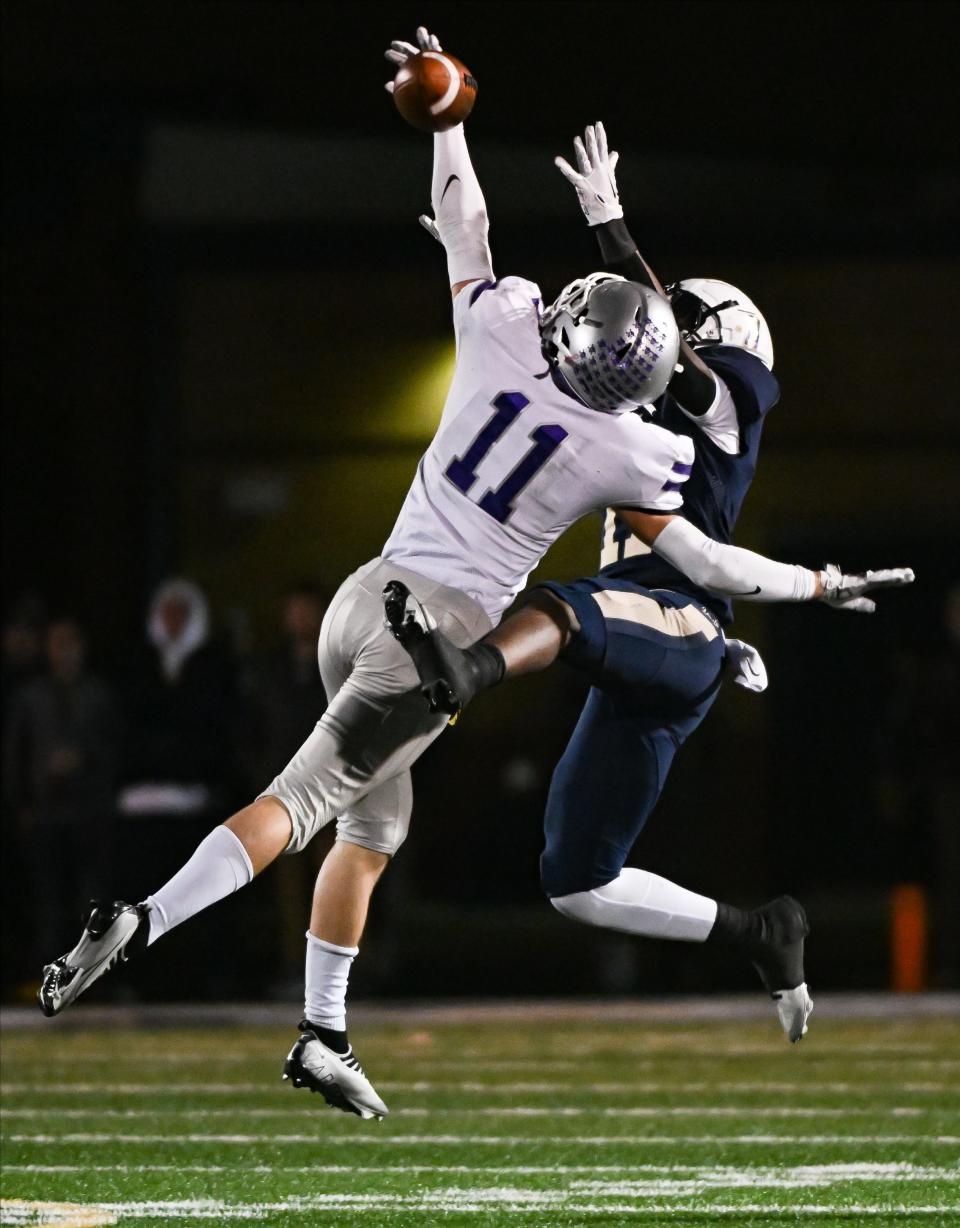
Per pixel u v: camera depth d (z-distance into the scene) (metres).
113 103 49.59
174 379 58.75
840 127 48.62
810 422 62.19
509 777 60.69
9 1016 32.22
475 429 16.16
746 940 18.23
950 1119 21.55
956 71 47.50
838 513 63.12
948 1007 32.56
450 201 17.14
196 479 62.97
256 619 63.19
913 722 37.75
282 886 35.88
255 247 59.94
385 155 53.59
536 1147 20.00
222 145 52.66
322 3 46.78
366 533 63.16
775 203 58.25
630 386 15.86
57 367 54.78
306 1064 16.91
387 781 17.09
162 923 15.27
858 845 62.94
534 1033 30.08
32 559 55.34
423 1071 25.91
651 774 17.69
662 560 17.88
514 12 46.91
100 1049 28.50
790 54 47.69
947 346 61.28
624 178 54.47
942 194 56.75
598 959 43.97
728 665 17.89
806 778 63.19
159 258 58.56
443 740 40.78
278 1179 18.23
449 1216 16.41
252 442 62.91
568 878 17.84
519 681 62.34
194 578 62.97
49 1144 20.19
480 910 59.50
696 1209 16.66
